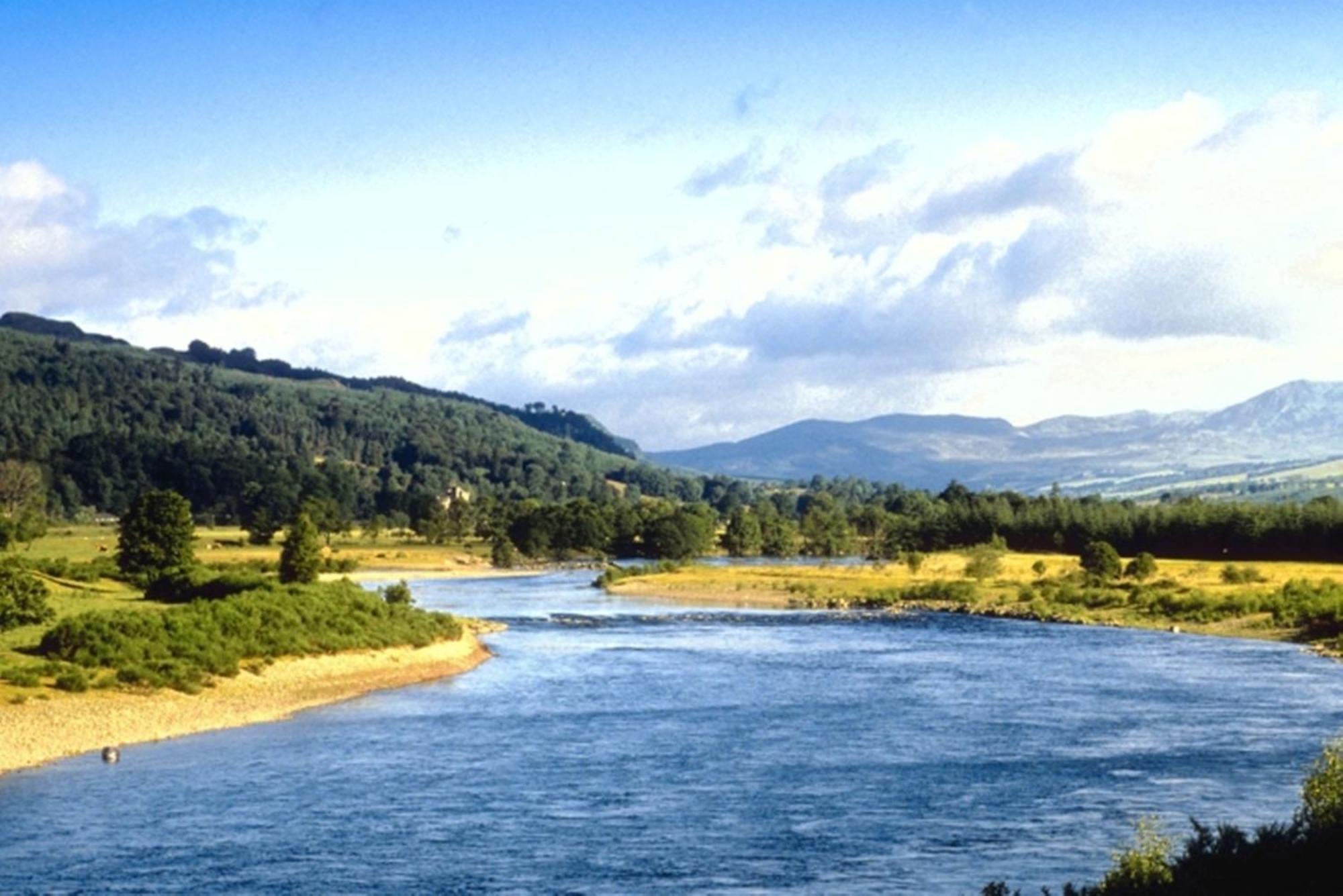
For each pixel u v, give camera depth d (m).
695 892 42.38
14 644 87.81
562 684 94.56
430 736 71.44
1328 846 32.44
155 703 76.88
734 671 102.25
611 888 42.94
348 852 47.25
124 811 53.34
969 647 121.81
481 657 111.81
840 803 54.84
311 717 78.19
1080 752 65.94
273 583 135.00
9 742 65.31
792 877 43.97
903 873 44.16
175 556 153.50
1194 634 136.38
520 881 43.66
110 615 88.44
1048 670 101.75
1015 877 43.41
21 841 48.56
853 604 178.88
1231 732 71.56
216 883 43.34
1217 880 31.81
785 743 69.25
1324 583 153.50
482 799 55.72
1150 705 82.19
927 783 58.69
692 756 65.69
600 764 63.44
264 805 54.41
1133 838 48.38
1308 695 86.62
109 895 42.03
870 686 92.69
